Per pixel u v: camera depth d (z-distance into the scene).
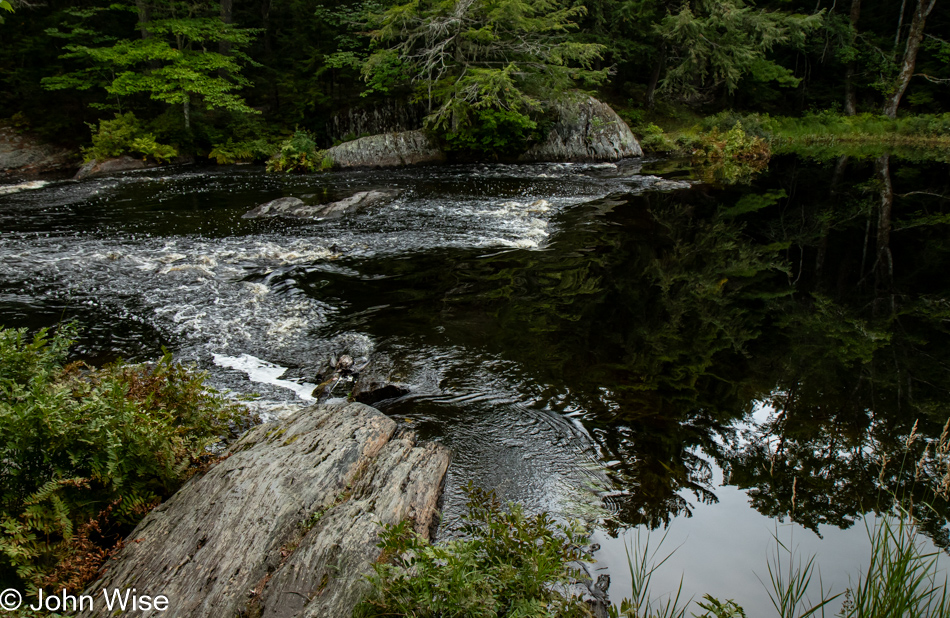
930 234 10.02
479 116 19.31
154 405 3.36
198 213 11.05
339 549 2.34
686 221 10.82
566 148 20.38
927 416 4.30
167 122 19.12
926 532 3.00
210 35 19.98
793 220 11.05
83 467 2.68
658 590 2.61
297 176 16.23
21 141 18.55
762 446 3.86
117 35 22.06
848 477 3.53
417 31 19.14
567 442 3.84
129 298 6.52
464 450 3.68
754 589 2.63
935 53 27.67
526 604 1.98
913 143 23.77
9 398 2.86
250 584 2.22
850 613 2.39
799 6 30.72
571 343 5.52
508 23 20.02
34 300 6.38
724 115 24.44
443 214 11.20
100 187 13.77
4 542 2.29
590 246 9.01
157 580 2.24
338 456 3.03
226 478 2.80
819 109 28.97
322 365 5.03
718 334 5.86
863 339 5.79
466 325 5.90
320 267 7.74
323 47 23.48
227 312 6.18
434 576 1.98
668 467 3.60
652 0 24.59
